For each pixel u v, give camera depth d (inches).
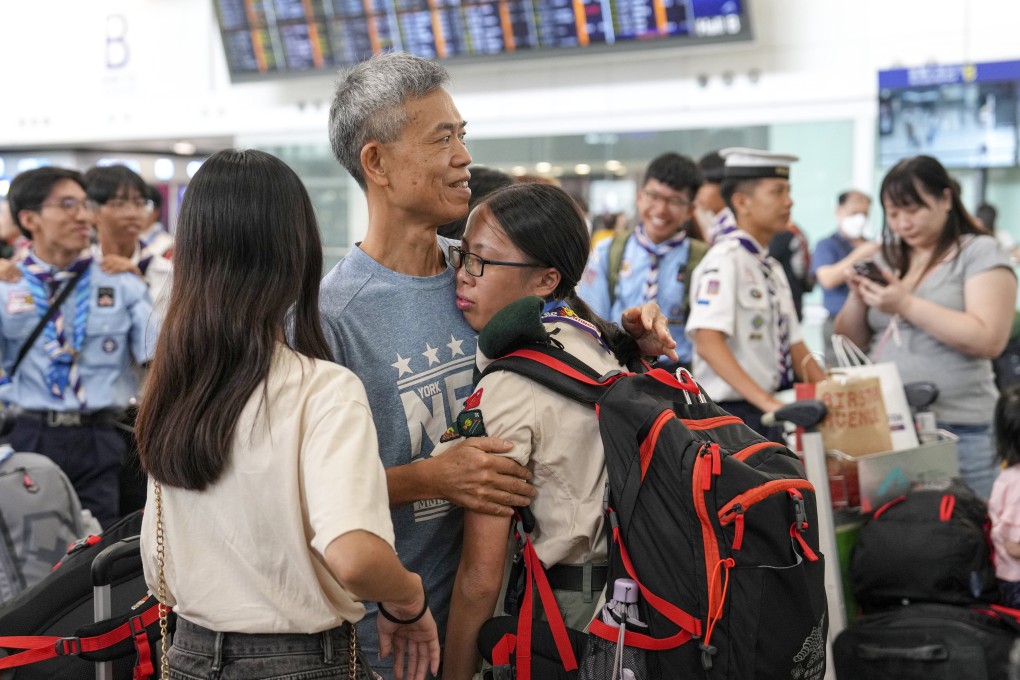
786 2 287.0
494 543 63.4
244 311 52.2
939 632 90.8
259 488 51.4
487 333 64.6
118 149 418.9
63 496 103.1
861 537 99.5
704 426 64.5
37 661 70.8
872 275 122.0
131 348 140.7
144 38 386.6
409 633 58.9
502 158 330.0
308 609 52.5
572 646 63.0
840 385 101.6
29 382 134.0
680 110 304.5
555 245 67.7
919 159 122.6
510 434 63.1
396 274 68.2
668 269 145.9
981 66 256.1
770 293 122.1
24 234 137.8
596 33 296.8
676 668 58.9
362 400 53.1
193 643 54.0
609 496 62.0
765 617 57.5
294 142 364.5
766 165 123.4
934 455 106.9
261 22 339.6
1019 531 95.9
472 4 309.4
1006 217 258.4
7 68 408.5
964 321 118.3
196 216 53.3
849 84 281.0
